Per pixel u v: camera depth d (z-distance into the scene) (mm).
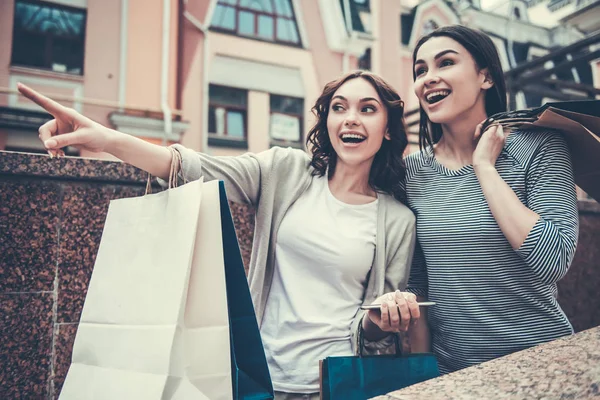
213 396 1087
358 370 1359
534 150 1522
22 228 1952
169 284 1109
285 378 1440
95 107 8562
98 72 8680
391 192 1715
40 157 1983
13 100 8070
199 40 9961
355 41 11289
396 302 1293
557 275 1349
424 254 1659
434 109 1640
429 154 1742
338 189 1655
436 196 1649
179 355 1070
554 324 1487
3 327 1887
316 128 1700
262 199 1563
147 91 8938
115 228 1251
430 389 1008
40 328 1938
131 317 1146
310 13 11078
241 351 1252
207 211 1158
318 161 1674
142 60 8984
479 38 1631
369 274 1570
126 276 1190
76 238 2025
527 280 1475
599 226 3150
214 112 10039
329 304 1499
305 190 1632
